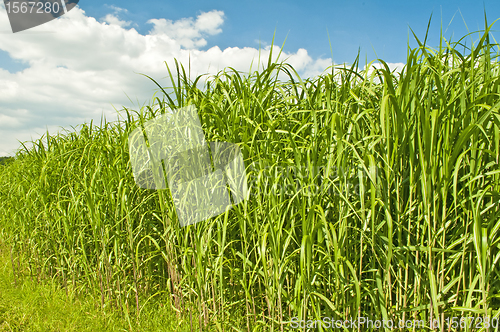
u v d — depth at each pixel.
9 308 2.90
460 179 1.79
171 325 2.43
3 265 4.12
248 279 2.29
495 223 1.79
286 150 2.13
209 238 2.08
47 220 3.29
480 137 1.87
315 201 1.80
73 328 2.49
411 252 1.98
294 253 1.91
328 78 2.09
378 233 1.86
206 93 2.58
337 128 1.75
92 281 2.96
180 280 2.53
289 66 2.20
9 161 5.04
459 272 1.97
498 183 1.71
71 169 3.23
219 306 2.29
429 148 1.73
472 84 1.71
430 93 1.82
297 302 1.79
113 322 2.53
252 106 2.32
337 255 1.58
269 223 1.75
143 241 2.88
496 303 1.92
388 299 1.95
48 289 3.24
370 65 1.97
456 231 1.88
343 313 1.81
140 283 2.85
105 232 2.71
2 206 4.26
